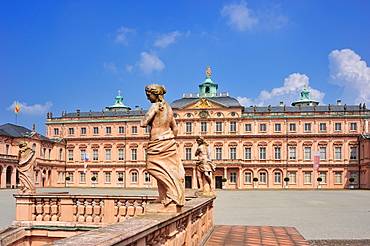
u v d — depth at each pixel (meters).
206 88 120.88
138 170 109.94
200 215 14.58
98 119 113.00
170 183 10.07
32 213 18.84
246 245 16.42
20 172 20.03
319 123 104.75
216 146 106.56
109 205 18.38
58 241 5.88
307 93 137.50
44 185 105.00
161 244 9.27
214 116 107.06
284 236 19.34
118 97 149.00
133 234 6.95
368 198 57.19
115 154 111.56
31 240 18.55
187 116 107.75
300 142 104.88
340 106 109.06
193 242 13.12
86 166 104.19
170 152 10.20
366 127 102.56
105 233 6.65
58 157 110.69
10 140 96.31
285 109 106.62
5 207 36.41
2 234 16.78
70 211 18.61
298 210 36.75
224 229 21.62
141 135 110.56
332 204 45.09
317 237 19.64
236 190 97.06
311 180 104.06
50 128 114.88
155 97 10.23
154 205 10.12
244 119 106.94
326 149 103.94
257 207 40.62
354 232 21.66
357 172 102.38
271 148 105.69
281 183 104.88
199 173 20.62
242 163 105.25
